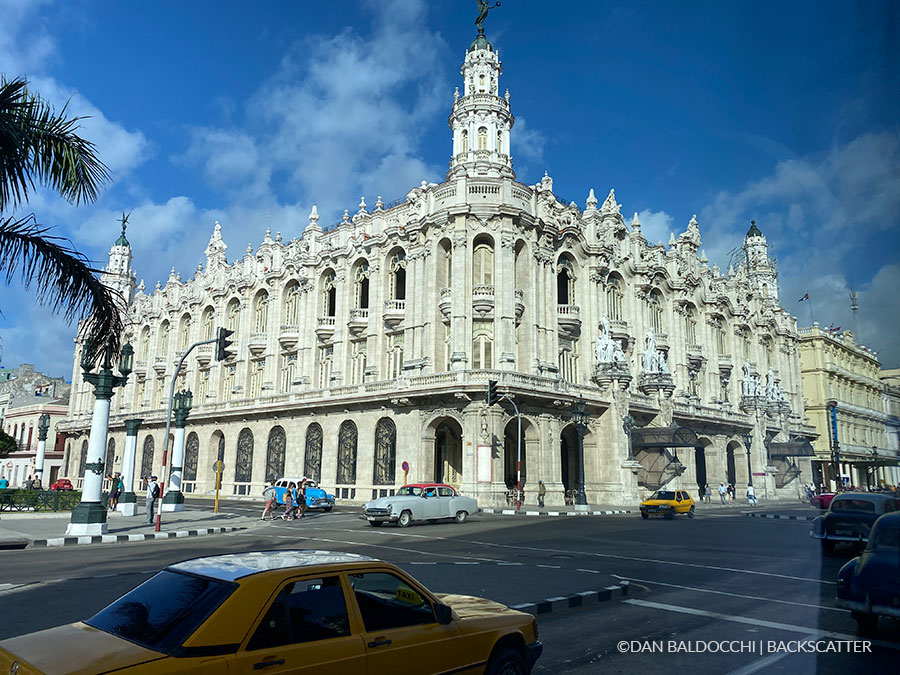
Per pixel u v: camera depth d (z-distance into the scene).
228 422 59.62
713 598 12.84
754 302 72.69
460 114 51.06
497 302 44.78
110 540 24.14
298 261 58.06
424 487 31.47
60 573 15.81
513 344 44.72
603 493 48.28
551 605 11.85
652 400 54.03
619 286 56.50
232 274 66.19
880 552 5.06
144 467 69.56
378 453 47.31
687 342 63.19
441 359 46.06
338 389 50.69
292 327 57.56
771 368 72.81
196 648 4.93
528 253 47.41
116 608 5.72
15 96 14.66
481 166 48.62
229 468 58.66
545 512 38.25
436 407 43.91
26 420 98.75
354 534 25.92
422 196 49.31
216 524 30.41
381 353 50.56
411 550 20.50
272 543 22.80
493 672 6.89
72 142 15.06
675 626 10.65
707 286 67.31
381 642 5.92
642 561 18.09
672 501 34.53
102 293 16.50
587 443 49.88
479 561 17.83
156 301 74.81
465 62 52.59
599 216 55.75
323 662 5.46
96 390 25.91
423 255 48.12
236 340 63.66
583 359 51.47
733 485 65.25
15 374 125.88
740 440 64.50
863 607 7.87
